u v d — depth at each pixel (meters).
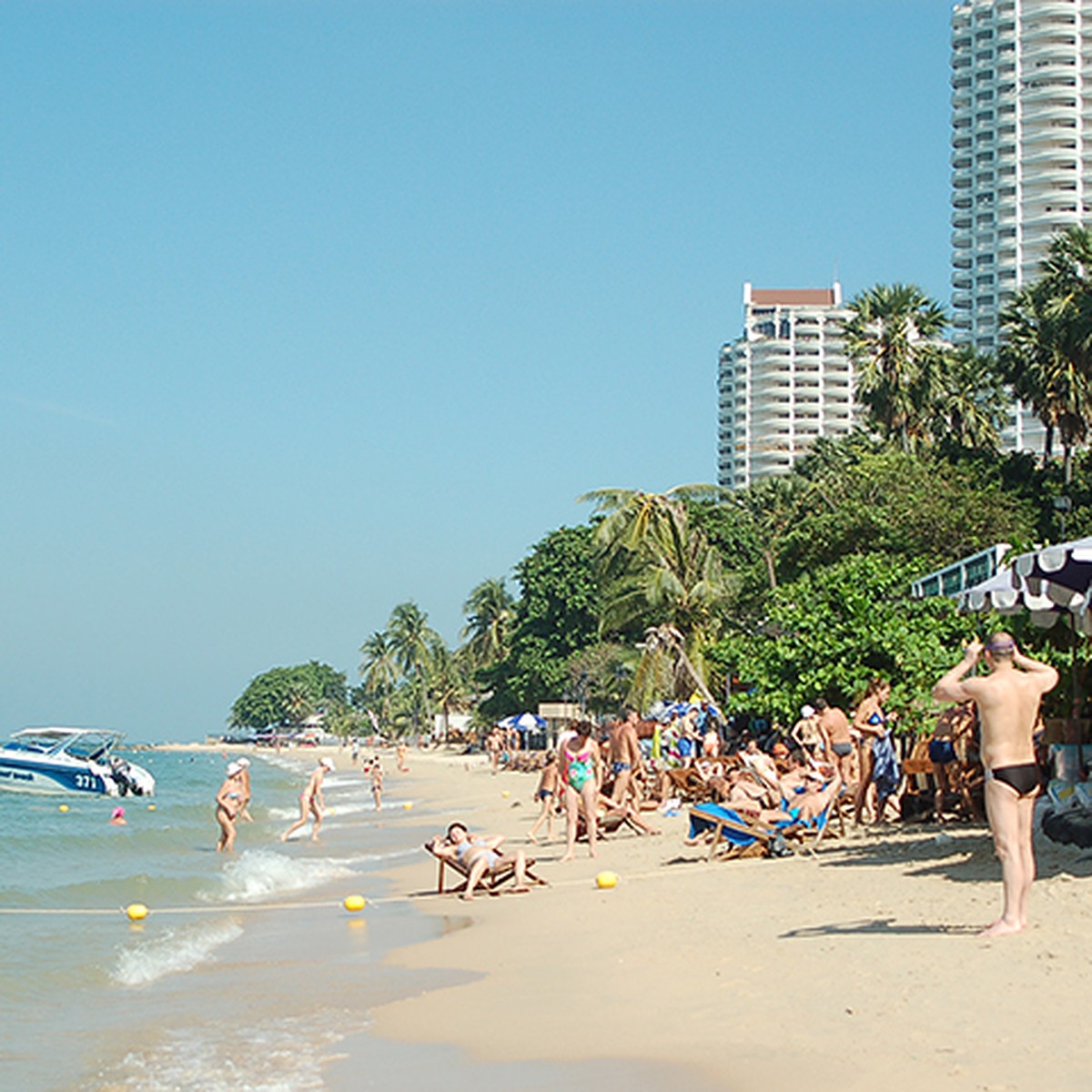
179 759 134.62
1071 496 46.78
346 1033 8.41
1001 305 153.25
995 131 156.12
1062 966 7.64
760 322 198.88
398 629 131.62
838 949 9.05
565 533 74.50
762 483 67.44
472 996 9.26
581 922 12.16
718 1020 7.64
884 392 55.72
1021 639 14.26
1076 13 153.88
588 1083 6.64
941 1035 6.67
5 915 14.55
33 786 45.84
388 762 95.44
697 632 39.94
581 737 17.48
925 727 18.48
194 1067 7.69
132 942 12.67
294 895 16.52
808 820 15.45
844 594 20.84
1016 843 8.65
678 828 20.75
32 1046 8.28
